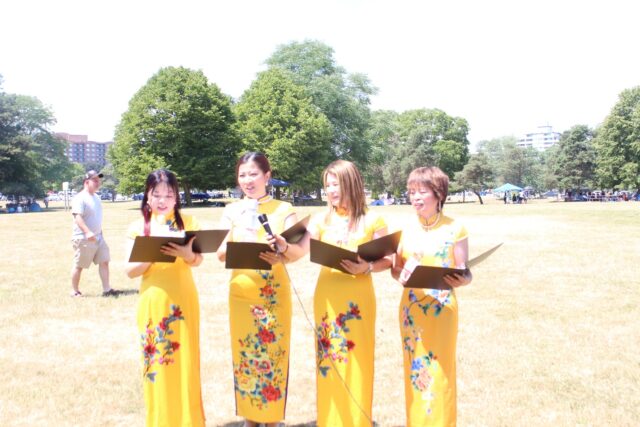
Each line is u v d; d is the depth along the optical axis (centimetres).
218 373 559
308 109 5225
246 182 417
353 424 373
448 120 8469
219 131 4744
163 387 382
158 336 384
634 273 1146
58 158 8425
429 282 344
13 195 6469
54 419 446
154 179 411
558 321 753
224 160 4703
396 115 8650
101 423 441
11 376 540
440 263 379
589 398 488
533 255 1427
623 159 6397
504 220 2808
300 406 482
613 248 1573
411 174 389
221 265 1284
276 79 5216
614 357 600
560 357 600
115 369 564
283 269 411
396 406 477
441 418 358
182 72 4622
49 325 730
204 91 4612
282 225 418
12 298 888
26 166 6016
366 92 6291
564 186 7619
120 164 4900
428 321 367
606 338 671
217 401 491
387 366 580
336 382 378
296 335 696
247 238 413
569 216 3075
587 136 7594
